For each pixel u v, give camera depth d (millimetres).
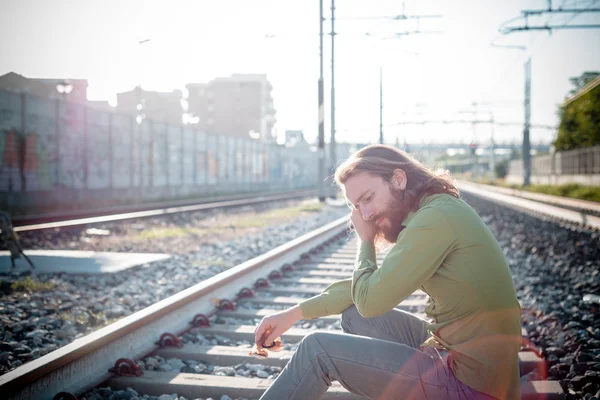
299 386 2137
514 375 2059
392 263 2049
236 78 86438
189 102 86438
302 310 2459
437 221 2020
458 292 2031
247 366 3629
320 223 16578
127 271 7852
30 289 6559
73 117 25109
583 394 3393
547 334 4922
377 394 2109
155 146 32844
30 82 46469
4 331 4652
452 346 2070
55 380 2924
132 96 69312
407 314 2471
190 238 12398
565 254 10945
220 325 4543
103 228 14242
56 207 23578
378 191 2193
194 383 3211
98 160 27078
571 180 52312
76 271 7602
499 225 17766
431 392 2035
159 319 4051
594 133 56219
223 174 44188
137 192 30766
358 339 2129
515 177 84125
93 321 5164
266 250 10445
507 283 2041
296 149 69375
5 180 21016
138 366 3342
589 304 6262
